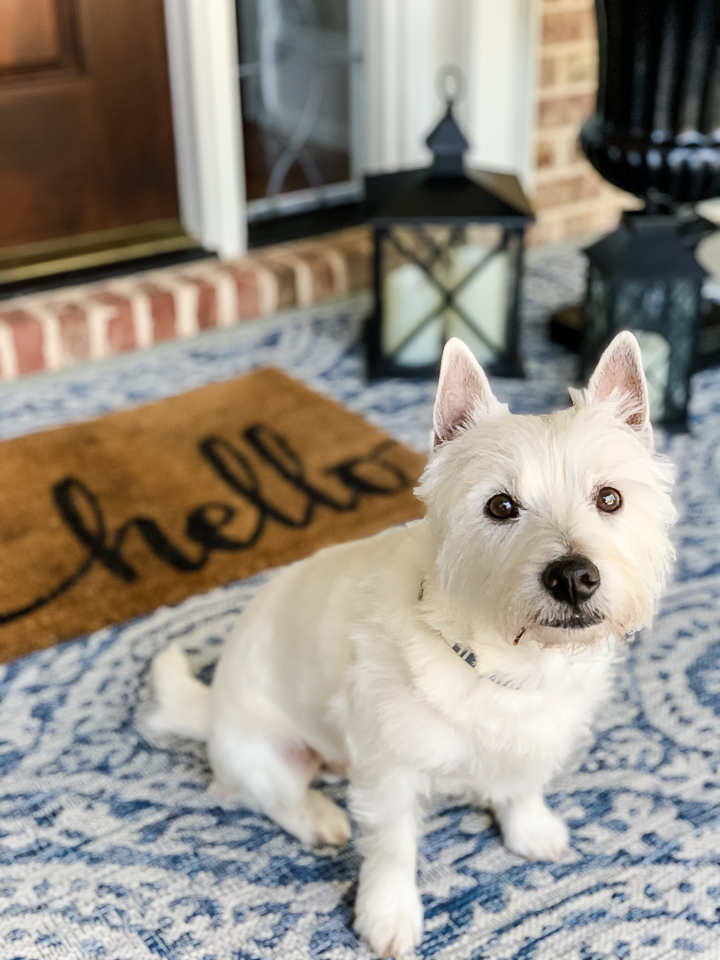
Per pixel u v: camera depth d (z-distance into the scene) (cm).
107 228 144
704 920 61
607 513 51
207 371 128
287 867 66
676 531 99
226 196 142
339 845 67
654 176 104
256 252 148
